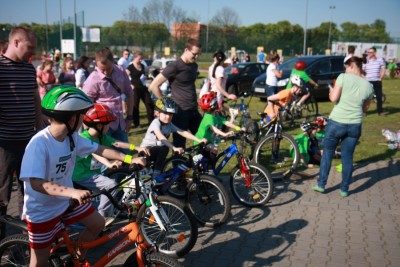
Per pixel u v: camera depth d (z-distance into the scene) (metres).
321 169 5.67
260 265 3.84
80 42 29.56
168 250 3.96
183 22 44.16
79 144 3.11
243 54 36.47
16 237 3.21
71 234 4.12
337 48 40.84
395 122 11.10
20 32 3.68
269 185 5.10
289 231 4.56
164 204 3.89
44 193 2.68
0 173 3.84
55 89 2.78
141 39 42.16
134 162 3.22
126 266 2.95
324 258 3.96
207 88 9.52
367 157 7.56
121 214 4.77
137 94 9.68
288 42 47.06
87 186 4.16
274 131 6.75
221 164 5.29
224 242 4.31
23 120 3.84
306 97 10.26
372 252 4.09
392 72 28.16
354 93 5.26
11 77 3.71
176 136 5.87
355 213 5.05
